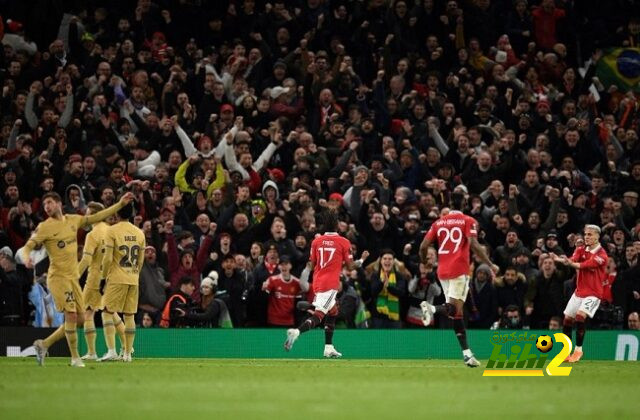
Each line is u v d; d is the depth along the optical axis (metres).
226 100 83.69
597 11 101.88
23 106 80.88
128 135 80.25
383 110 83.56
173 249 67.19
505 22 96.69
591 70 91.44
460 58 90.19
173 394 34.78
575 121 84.50
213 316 65.19
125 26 87.50
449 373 47.22
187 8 90.75
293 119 83.81
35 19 89.75
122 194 71.25
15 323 64.94
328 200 75.81
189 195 75.81
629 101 90.88
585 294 61.50
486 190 76.94
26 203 70.25
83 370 47.59
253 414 28.53
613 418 28.17
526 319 68.88
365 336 65.56
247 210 72.38
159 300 66.56
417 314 67.75
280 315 65.94
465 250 53.28
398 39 89.88
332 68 86.12
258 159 78.25
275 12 90.88
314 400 32.84
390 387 38.28
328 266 58.97
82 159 77.38
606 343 67.50
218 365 53.16
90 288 56.78
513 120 85.75
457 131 80.56
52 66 84.94
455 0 94.50
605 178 83.56
